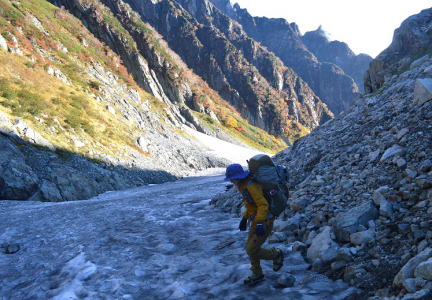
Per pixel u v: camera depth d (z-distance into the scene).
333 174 6.60
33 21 55.59
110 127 34.09
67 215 9.97
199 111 95.00
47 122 25.27
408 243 3.59
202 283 4.04
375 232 4.04
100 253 5.60
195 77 132.00
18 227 8.52
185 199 11.56
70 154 23.28
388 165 5.50
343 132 9.37
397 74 13.63
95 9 83.25
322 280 3.69
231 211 8.08
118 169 26.38
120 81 64.25
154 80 84.25
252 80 144.62
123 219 8.47
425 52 13.89
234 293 3.68
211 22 198.88
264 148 98.25
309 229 5.05
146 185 27.31
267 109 136.62
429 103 6.73
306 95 184.62
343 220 4.36
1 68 30.05
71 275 4.72
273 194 3.49
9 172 17.08
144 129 43.06
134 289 4.10
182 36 148.00
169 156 38.56
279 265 3.98
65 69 45.53
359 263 3.69
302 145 11.20
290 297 3.39
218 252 5.19
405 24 15.58
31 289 4.39
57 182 19.19
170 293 3.88
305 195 6.26
